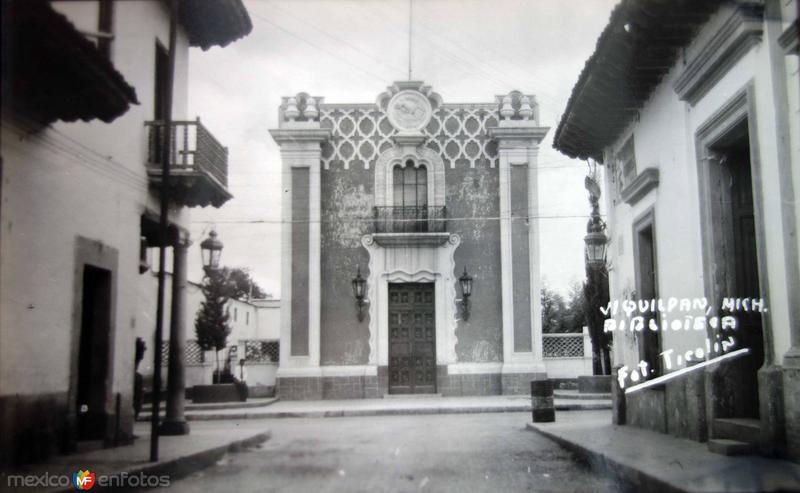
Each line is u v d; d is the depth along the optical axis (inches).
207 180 484.7
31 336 340.5
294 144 953.5
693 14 358.0
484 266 960.9
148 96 460.4
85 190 388.8
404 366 949.2
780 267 303.3
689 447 354.9
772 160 306.7
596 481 319.9
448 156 973.2
